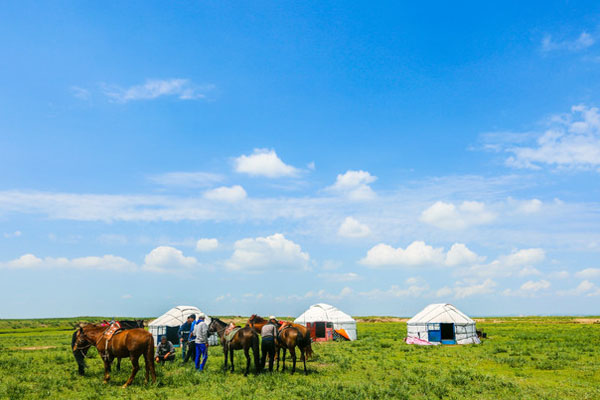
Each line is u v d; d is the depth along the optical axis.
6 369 18.97
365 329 62.28
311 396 13.36
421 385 15.22
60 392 14.21
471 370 18.17
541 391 14.30
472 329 34.59
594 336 40.59
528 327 64.81
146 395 13.66
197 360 18.38
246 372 17.66
